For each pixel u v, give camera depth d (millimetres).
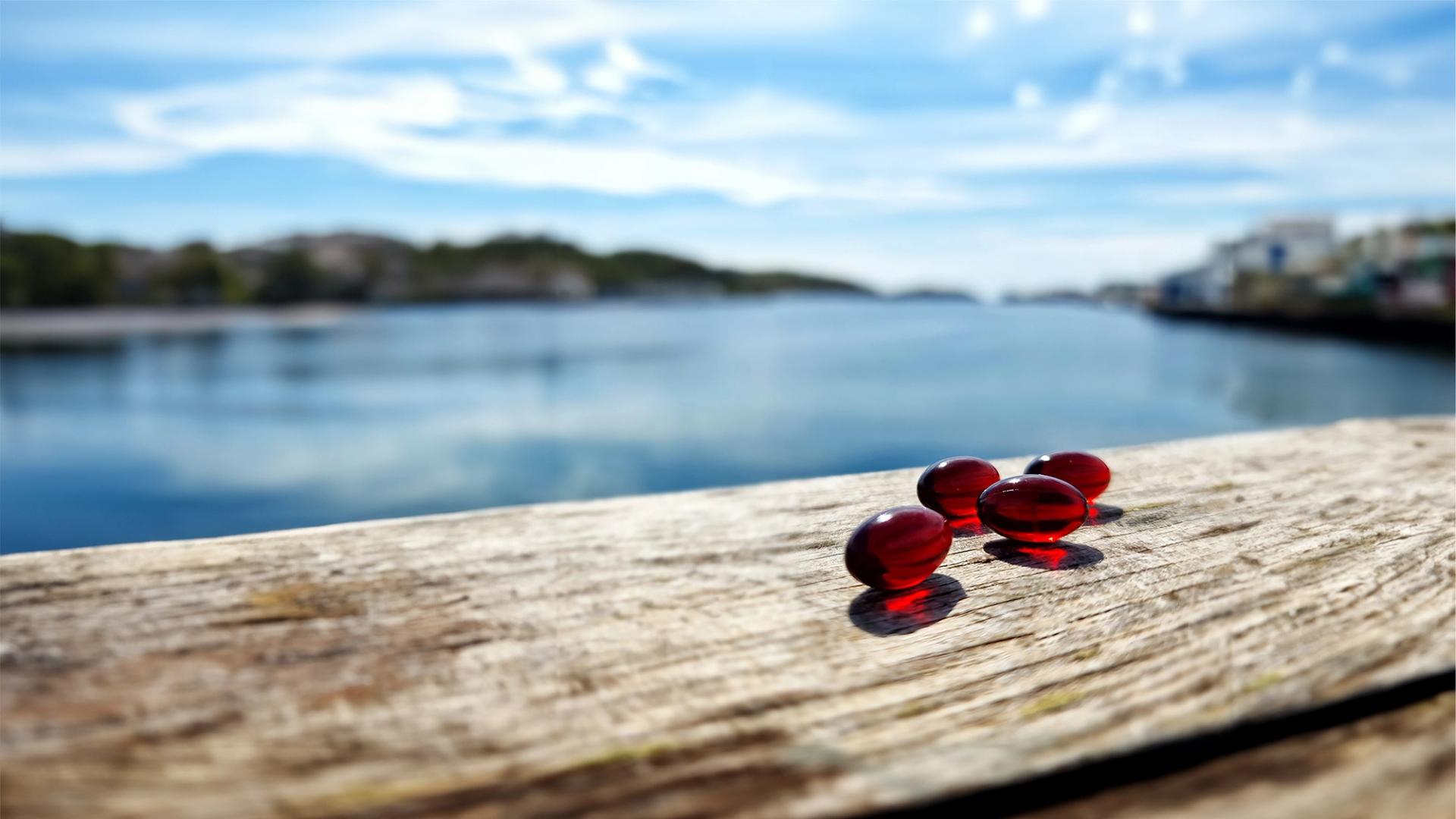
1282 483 168
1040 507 133
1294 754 85
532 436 2254
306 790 81
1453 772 81
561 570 128
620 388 3395
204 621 110
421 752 86
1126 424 2262
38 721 90
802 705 93
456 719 91
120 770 83
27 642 104
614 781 81
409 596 118
